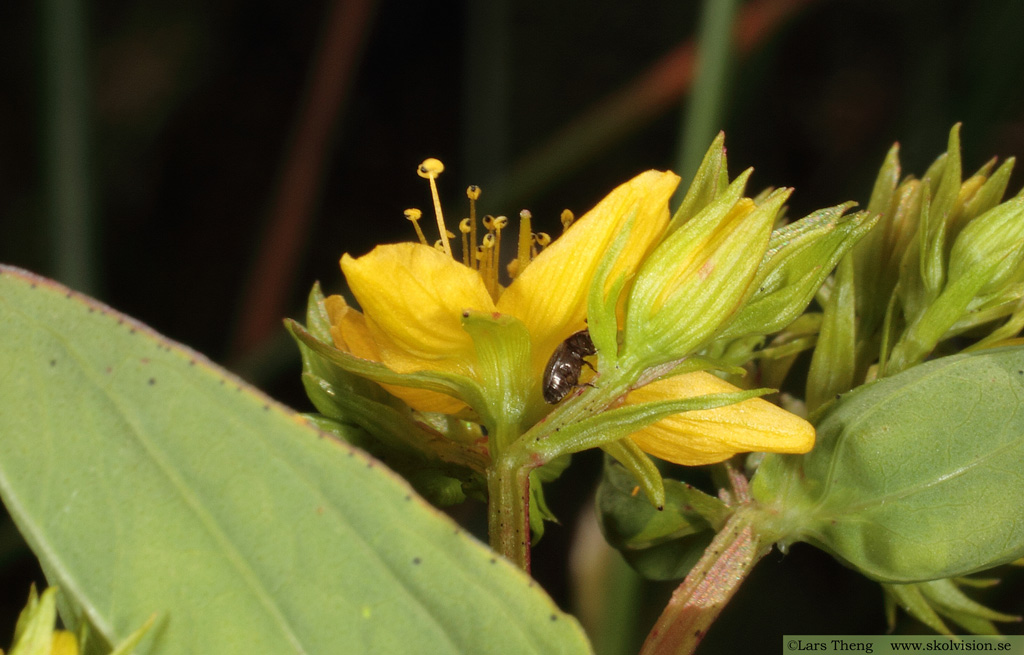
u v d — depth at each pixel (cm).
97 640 8
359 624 8
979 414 9
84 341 8
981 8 15
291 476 8
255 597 8
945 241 9
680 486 9
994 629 9
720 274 8
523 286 8
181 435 8
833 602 14
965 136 15
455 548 8
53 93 12
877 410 9
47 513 8
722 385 8
